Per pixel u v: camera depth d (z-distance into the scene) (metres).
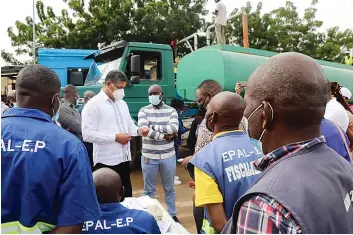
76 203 1.32
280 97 0.93
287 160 0.90
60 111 4.13
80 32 16.36
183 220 4.12
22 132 1.35
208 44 8.45
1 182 1.29
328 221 0.80
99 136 3.30
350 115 3.21
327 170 0.88
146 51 6.03
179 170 6.62
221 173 1.71
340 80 7.14
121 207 1.75
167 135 3.67
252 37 18.77
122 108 3.60
